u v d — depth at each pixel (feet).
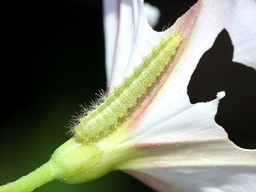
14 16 0.58
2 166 0.51
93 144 0.32
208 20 0.31
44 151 0.52
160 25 0.48
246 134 0.53
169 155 0.32
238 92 0.48
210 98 0.45
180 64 0.31
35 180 0.31
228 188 0.32
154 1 0.48
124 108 0.32
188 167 0.32
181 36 0.31
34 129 0.53
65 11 0.59
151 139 0.32
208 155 0.31
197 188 0.33
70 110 0.54
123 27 0.34
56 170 0.31
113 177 0.50
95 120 0.31
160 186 0.34
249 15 0.29
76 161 0.31
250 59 0.29
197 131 0.31
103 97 0.34
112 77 0.34
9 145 0.52
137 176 0.33
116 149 0.32
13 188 0.30
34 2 0.59
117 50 0.34
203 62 0.44
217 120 0.53
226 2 0.30
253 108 0.52
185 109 0.31
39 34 0.58
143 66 0.32
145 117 0.32
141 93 0.32
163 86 0.32
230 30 0.30
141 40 0.33
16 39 0.58
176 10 0.48
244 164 0.31
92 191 0.50
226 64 0.44
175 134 0.32
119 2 0.35
